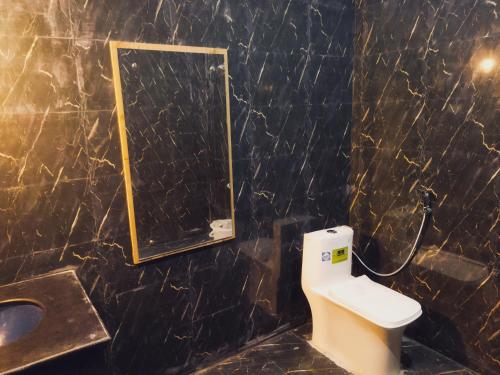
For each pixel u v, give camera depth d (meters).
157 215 1.86
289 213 2.39
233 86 2.01
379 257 2.55
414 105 2.19
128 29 1.65
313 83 2.34
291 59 2.21
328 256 2.27
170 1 1.74
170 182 1.88
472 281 2.02
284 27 2.14
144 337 1.93
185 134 1.88
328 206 2.59
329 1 2.30
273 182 2.28
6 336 1.31
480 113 1.88
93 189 1.68
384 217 2.47
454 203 2.05
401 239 2.38
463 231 2.03
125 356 1.89
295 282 2.51
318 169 2.48
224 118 2.00
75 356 1.06
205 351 2.18
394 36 2.23
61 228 1.63
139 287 1.88
